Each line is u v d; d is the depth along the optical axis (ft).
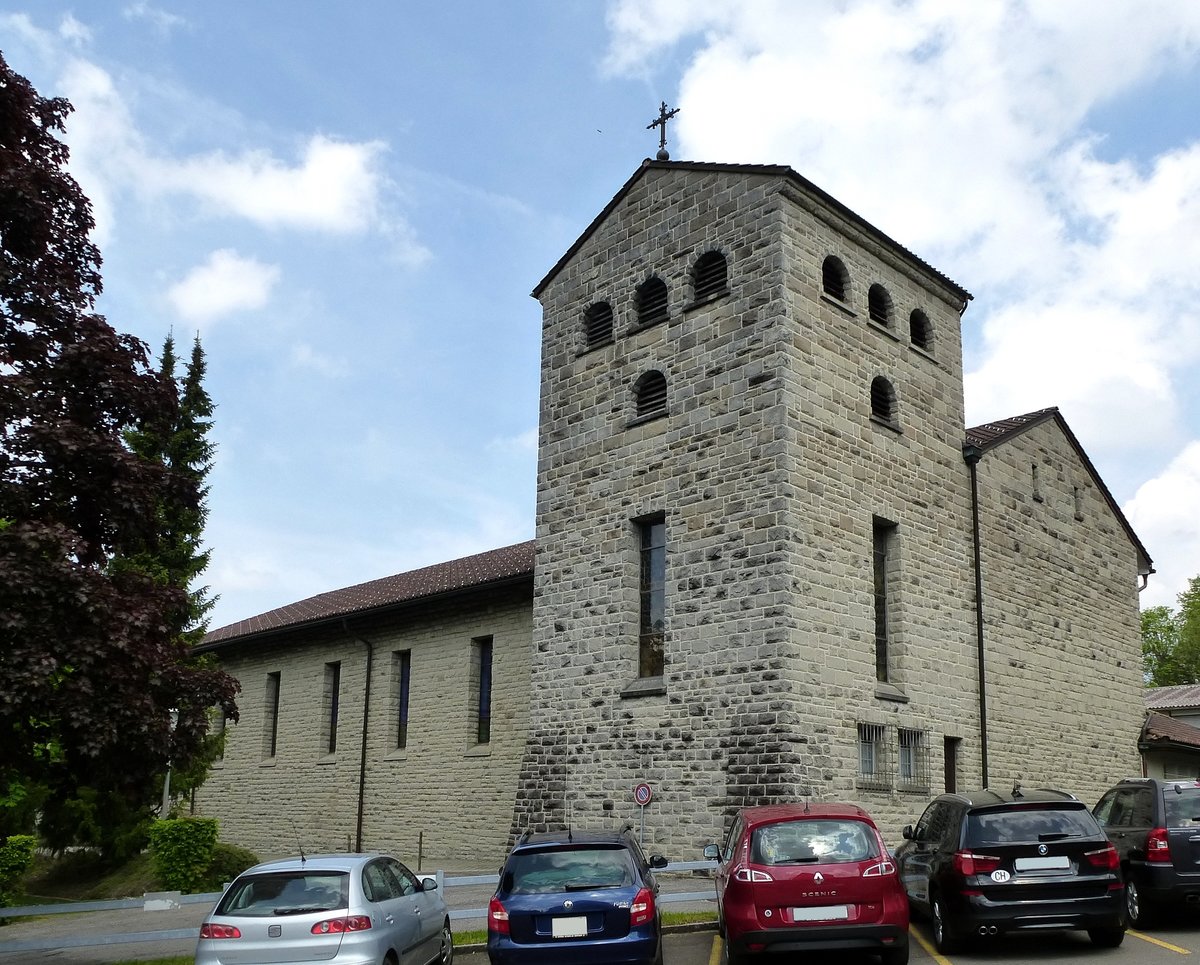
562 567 83.56
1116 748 100.89
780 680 67.92
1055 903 44.55
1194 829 50.83
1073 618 98.73
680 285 80.07
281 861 42.34
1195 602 230.27
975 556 86.89
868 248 82.33
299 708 118.83
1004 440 93.61
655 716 74.43
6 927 68.74
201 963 38.60
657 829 72.38
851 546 74.74
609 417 82.69
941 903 47.09
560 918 39.63
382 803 104.42
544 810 79.61
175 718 50.65
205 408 120.47
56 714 43.04
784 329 73.15
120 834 101.50
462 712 98.58
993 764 83.87
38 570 42.70
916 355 85.30
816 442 73.72
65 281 49.14
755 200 76.43
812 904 40.93
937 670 80.43
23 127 51.16
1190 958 44.29
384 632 109.91
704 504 74.84
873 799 71.56
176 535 112.16
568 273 88.94
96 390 48.08
